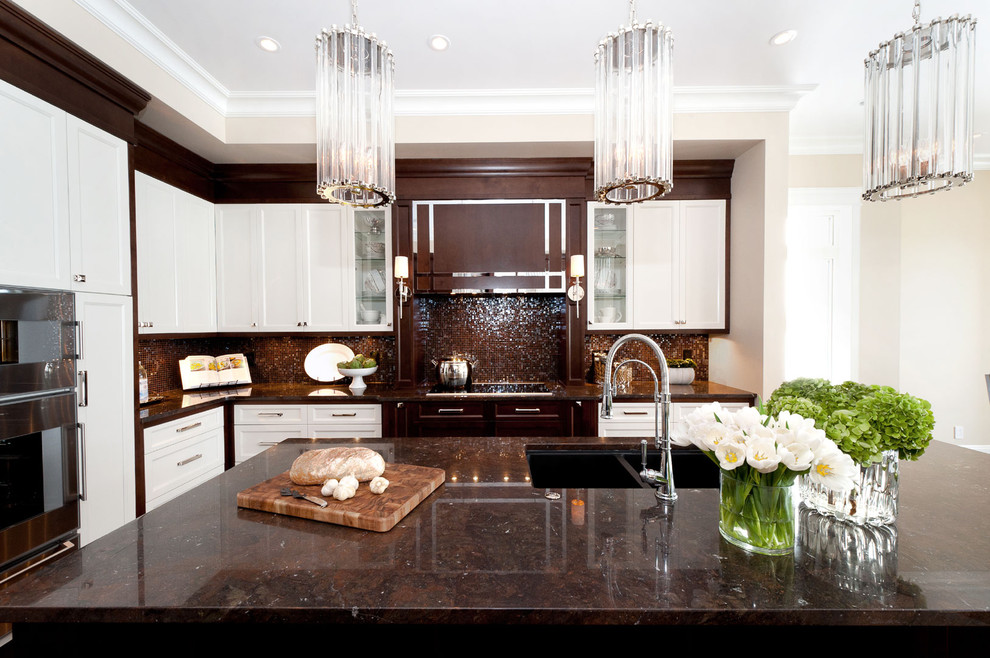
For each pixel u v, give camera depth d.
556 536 0.95
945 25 1.21
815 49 2.37
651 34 1.21
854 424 0.93
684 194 3.34
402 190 3.29
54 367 1.77
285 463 1.44
